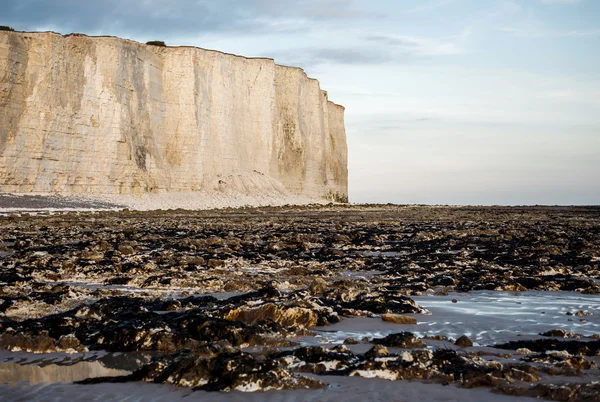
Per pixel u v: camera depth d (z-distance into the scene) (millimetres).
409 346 9281
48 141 57281
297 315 10953
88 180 61344
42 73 57344
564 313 12320
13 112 55094
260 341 9531
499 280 17000
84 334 10102
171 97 74875
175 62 75500
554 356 8523
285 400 6855
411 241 31141
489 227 42406
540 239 31406
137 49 69938
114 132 64062
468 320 11547
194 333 9789
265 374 7426
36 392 7375
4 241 27469
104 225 38625
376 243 29719
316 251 25297
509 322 11375
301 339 9930
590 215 67438
